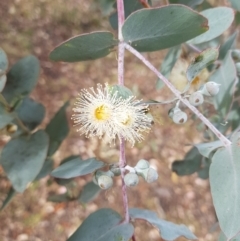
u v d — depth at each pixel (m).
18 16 0.46
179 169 0.20
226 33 0.31
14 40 0.44
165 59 0.18
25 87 0.17
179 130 0.41
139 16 0.13
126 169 0.13
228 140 0.13
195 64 0.13
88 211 0.36
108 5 0.23
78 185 0.35
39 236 0.35
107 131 0.13
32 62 0.17
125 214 0.13
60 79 0.43
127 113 0.13
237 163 0.13
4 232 0.34
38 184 0.36
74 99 0.42
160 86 0.18
